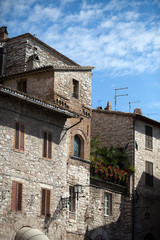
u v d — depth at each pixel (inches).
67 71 1332.4
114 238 1450.5
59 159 1235.2
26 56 1467.8
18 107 1135.6
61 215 1207.6
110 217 1451.8
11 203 1075.9
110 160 1545.3
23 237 1058.7
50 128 1223.5
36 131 1178.0
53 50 1541.6
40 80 1298.0
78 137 1364.4
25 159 1131.9
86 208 1334.9
